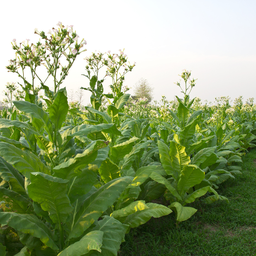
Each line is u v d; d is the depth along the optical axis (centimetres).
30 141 212
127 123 292
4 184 203
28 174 148
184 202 305
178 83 422
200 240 269
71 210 158
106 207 164
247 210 342
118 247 164
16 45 228
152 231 291
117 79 365
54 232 171
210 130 559
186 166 287
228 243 267
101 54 361
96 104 312
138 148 271
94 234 147
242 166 577
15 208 177
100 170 229
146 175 258
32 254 160
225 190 423
